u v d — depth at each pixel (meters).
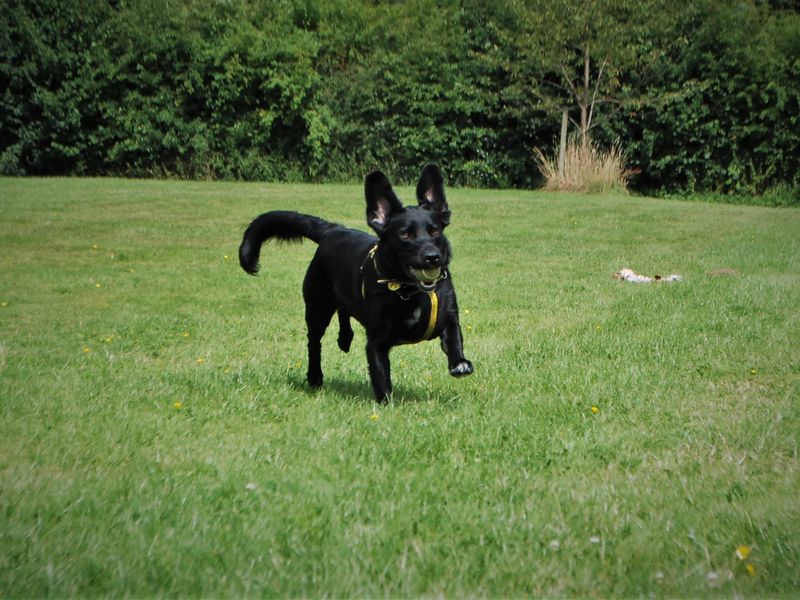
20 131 26.73
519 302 9.73
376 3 28.56
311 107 26.12
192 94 26.48
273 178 26.44
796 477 4.10
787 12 25.14
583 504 3.76
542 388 5.94
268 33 26.45
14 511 3.63
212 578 3.05
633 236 15.39
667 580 3.07
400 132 25.89
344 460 4.38
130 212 17.25
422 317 5.22
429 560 3.19
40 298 10.04
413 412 5.29
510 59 25.33
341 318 6.57
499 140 26.05
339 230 6.18
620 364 6.58
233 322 8.82
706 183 24.58
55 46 26.53
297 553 3.25
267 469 4.24
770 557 3.23
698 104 23.83
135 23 26.30
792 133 23.11
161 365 6.93
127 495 3.87
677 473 4.18
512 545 3.35
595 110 25.14
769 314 8.48
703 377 6.18
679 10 24.06
